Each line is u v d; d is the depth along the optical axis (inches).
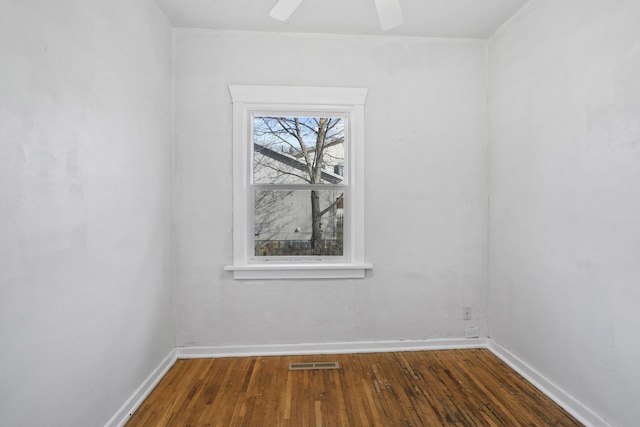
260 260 100.3
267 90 95.5
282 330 97.3
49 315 47.1
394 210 99.6
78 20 53.0
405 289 100.0
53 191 47.8
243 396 75.5
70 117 51.3
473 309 101.3
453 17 89.4
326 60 97.3
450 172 100.4
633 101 56.5
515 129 88.0
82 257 54.3
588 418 65.3
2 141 39.5
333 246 101.7
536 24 79.7
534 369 81.1
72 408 51.9
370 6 83.6
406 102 99.3
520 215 86.3
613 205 60.3
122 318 66.9
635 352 56.6
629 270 57.4
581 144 67.0
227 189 95.9
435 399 74.2
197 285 95.4
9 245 40.6
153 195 81.4
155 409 70.9
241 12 86.7
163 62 87.6
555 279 74.3
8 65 40.2
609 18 60.7
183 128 94.3
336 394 76.2
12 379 41.0
